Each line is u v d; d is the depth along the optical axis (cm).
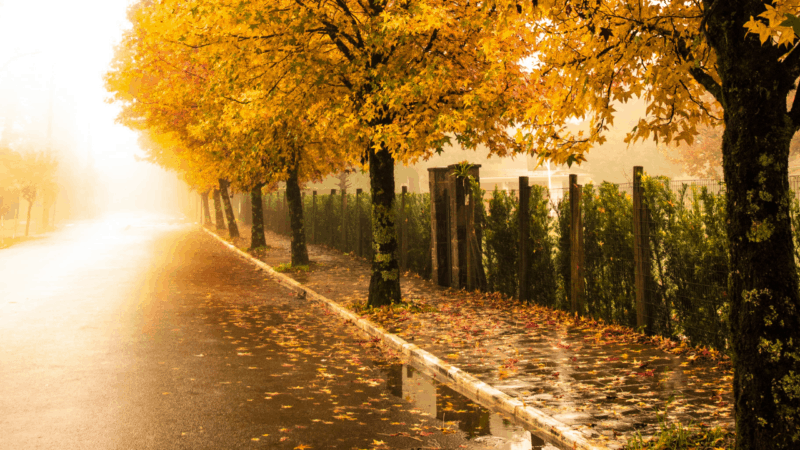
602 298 1033
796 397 368
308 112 1226
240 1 987
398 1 1088
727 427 529
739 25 384
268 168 1733
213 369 792
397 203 1973
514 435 549
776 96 378
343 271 1980
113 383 715
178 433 548
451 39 1166
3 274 1872
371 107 1066
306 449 511
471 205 1474
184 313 1236
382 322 1088
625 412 582
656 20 505
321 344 964
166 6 1087
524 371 742
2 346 905
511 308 1212
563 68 530
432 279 1639
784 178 380
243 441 529
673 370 729
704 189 831
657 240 903
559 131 552
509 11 515
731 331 400
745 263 385
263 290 1630
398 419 595
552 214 1321
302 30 1031
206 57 1167
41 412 604
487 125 1154
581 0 512
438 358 818
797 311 375
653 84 551
